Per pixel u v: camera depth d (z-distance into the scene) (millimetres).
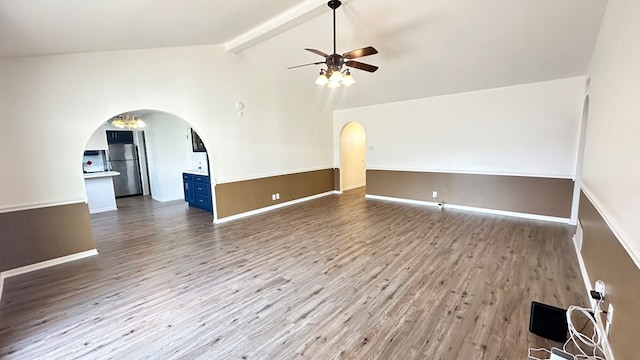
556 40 3264
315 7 2953
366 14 3221
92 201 5781
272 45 4367
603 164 2184
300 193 6324
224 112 4734
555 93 4199
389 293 2482
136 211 5832
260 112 5289
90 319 2209
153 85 3908
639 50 1464
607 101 2191
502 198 4887
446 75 4523
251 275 2877
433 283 2633
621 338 1513
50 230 3225
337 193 7203
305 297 2451
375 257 3246
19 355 1843
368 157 6590
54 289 2686
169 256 3414
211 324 2115
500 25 3166
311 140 6504
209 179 5492
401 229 4227
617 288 1644
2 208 2936
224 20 3232
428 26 3371
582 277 2686
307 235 4051
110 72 3529
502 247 3453
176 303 2402
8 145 2945
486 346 1825
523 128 4535
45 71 3096
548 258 3113
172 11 2635
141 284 2742
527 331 1956
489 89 4770
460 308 2238
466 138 5129
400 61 4297
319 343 1889
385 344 1863
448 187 5469
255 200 5359
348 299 2404
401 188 6133
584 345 1815
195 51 4289
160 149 6832
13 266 3010
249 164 5203
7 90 2904
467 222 4504
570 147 4180
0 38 2234
